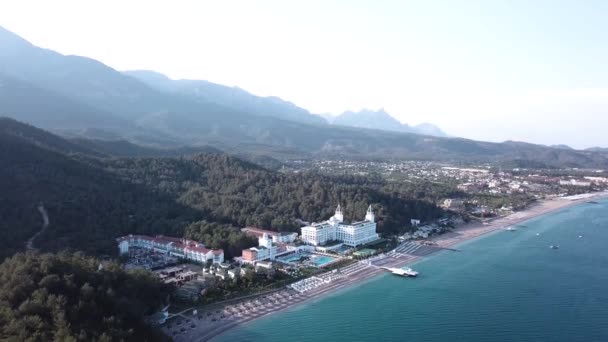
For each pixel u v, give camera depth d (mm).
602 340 162125
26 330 122125
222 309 185375
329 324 174500
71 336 121062
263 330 168750
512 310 189375
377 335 165500
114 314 147250
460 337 164625
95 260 187625
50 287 145375
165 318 172250
